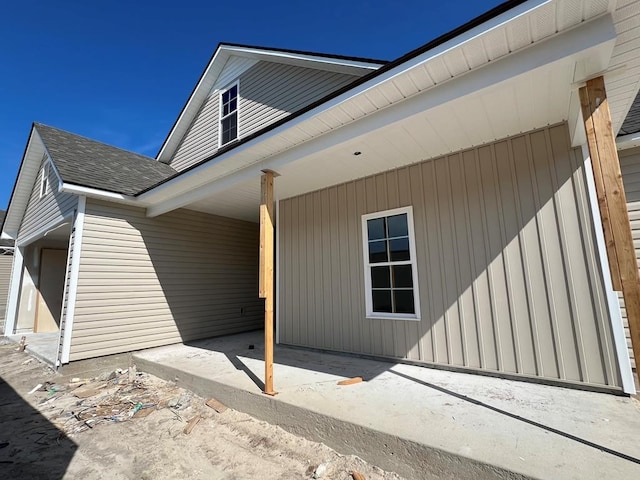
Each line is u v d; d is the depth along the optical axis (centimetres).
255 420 327
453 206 400
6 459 280
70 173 557
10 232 966
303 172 464
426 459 216
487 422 246
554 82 260
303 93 641
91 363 529
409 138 363
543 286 335
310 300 540
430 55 240
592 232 315
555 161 337
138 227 619
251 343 637
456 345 384
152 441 306
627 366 292
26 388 468
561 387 319
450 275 396
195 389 411
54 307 984
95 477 253
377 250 470
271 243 383
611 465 185
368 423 250
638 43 214
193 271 697
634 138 376
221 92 813
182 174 484
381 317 453
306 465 252
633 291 189
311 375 386
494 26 212
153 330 615
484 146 382
